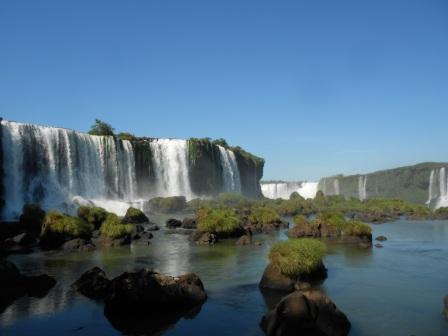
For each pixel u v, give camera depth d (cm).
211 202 10538
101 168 9494
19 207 7269
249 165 16400
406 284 2559
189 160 12200
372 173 16338
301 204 10025
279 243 2619
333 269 3000
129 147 10394
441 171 13375
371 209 9894
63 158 8519
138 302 1998
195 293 2188
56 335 1744
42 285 2511
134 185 10438
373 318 1923
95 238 4494
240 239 4400
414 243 4434
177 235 5238
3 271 2392
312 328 1692
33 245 4272
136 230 5244
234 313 2005
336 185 17412
